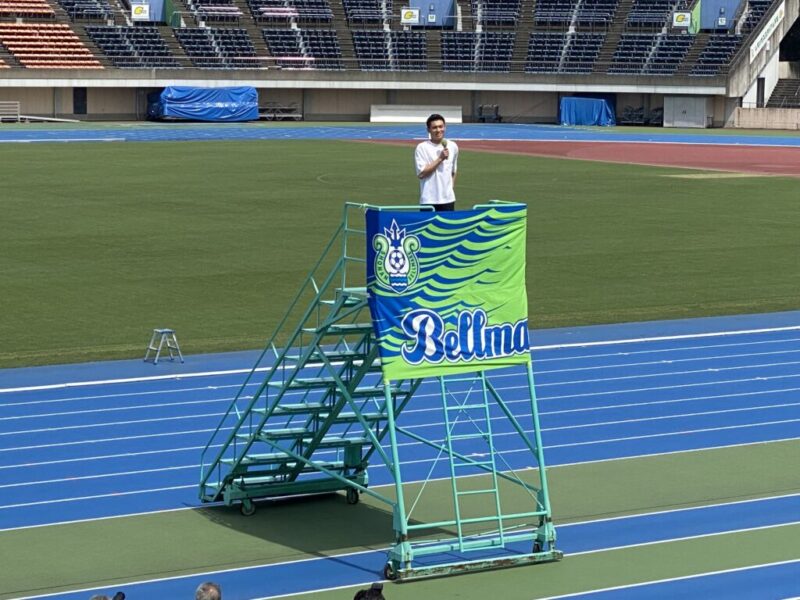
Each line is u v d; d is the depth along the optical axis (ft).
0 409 75.66
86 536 54.90
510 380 84.53
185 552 53.06
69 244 127.95
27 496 60.23
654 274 120.57
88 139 240.94
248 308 103.09
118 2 310.65
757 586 49.65
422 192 58.44
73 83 288.92
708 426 74.43
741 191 176.24
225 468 64.80
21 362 86.63
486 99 334.03
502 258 53.47
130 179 178.09
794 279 119.75
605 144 257.75
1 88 290.35
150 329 96.12
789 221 150.82
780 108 323.78
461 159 216.13
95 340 92.68
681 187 179.83
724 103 331.36
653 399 80.33
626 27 338.34
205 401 78.13
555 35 334.24
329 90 323.37
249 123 302.66
